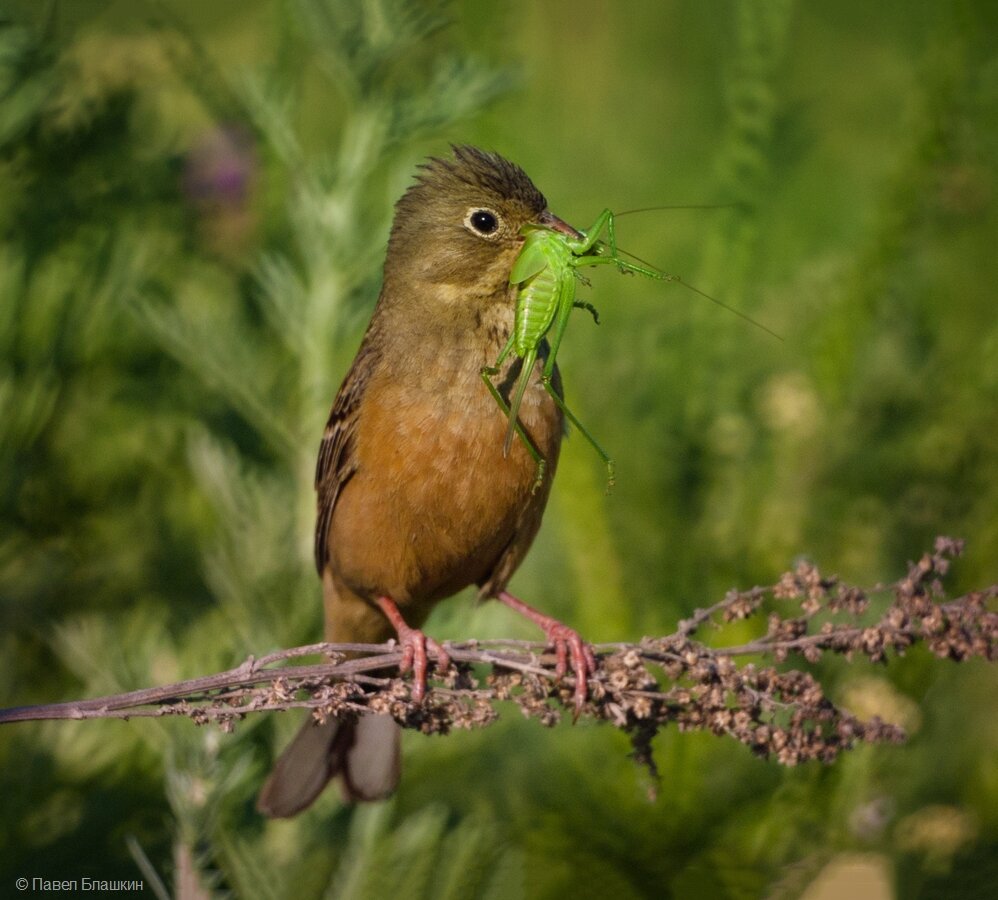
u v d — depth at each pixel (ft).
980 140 42.42
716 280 41.78
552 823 34.68
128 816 35.01
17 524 38.96
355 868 32.14
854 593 26.00
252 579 34.78
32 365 38.78
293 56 38.50
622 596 35.50
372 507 31.99
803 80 58.34
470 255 31.99
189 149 42.93
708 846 34.14
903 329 42.55
